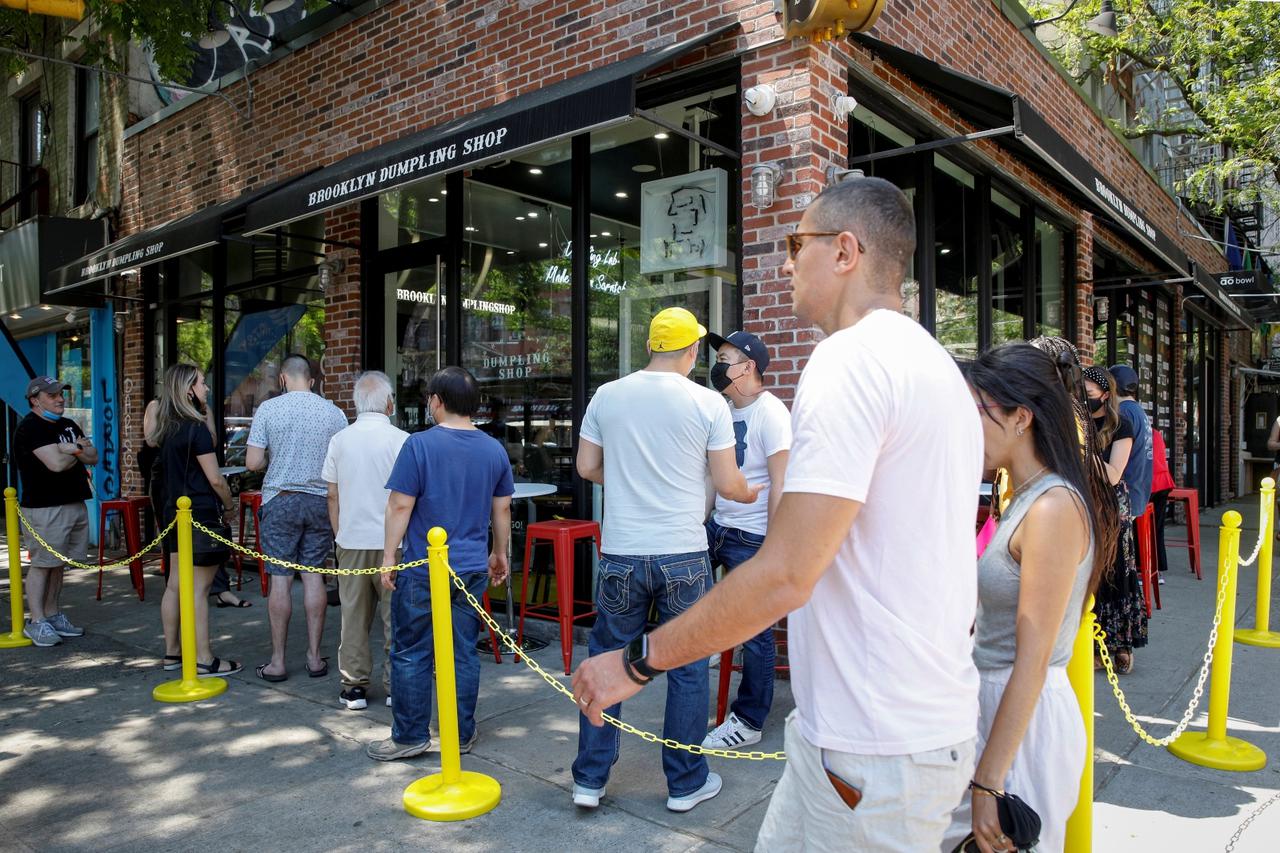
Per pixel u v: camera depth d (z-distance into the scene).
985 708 2.03
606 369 6.32
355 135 7.89
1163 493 7.65
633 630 3.53
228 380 9.48
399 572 4.00
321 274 8.11
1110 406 4.74
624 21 5.93
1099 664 5.21
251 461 5.17
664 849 3.17
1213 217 15.59
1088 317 9.84
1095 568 2.10
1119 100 14.38
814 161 5.10
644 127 6.13
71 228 10.75
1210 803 3.54
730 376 4.20
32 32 10.41
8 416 13.93
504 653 5.72
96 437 11.23
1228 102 11.48
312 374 5.43
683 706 3.41
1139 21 11.75
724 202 5.70
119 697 4.96
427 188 7.52
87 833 3.33
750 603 1.42
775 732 4.23
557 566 5.33
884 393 1.44
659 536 3.43
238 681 5.26
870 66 5.70
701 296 5.82
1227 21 11.34
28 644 6.16
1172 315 13.70
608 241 6.31
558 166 6.57
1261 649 5.83
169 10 8.12
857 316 1.66
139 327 10.63
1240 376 19.42
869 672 1.47
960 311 7.39
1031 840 1.71
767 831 1.72
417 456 3.97
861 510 1.47
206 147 9.58
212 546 5.25
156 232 8.32
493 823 3.38
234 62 9.06
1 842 3.26
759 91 5.19
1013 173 7.89
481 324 7.10
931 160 6.84
